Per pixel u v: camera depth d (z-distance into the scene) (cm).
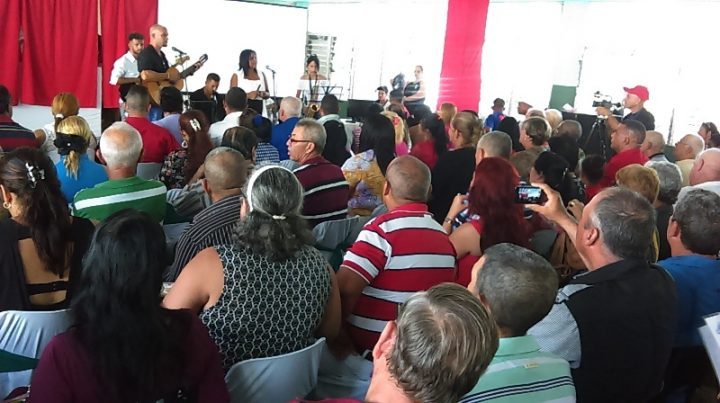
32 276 180
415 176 220
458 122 408
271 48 955
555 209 219
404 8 1041
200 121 372
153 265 130
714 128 577
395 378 96
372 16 1051
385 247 207
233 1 900
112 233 128
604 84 897
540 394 132
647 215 173
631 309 163
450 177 388
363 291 212
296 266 172
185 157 373
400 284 208
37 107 660
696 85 805
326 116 507
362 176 344
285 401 171
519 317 137
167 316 138
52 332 172
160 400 137
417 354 94
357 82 1073
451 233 260
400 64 1062
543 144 449
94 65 678
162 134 409
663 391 198
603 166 356
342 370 209
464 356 94
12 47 634
